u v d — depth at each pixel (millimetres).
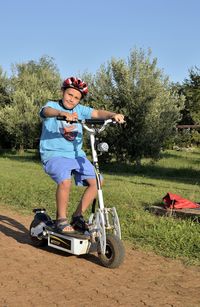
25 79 31734
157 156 21484
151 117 20594
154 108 20594
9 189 11266
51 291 4336
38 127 28250
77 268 5059
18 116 29016
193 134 27531
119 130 20500
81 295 4238
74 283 4570
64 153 5426
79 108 5547
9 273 4867
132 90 20453
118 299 4148
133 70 20703
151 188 12945
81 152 5566
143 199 9961
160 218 7375
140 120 20453
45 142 5469
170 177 18891
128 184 14078
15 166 20891
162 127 20750
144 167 21844
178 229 6617
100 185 5082
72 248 5188
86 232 5188
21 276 4773
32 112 28797
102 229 4980
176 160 26531
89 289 4402
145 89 20422
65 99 5422
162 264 5270
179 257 5543
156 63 20906
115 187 12805
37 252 5723
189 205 7977
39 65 41031
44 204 9281
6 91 33000
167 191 12156
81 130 5535
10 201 9703
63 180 5266
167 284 4590
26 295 4227
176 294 4309
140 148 20734
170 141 23188
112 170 21125
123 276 4809
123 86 20453
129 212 8047
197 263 5305
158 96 20766
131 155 21172
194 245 5953
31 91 30812
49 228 5574
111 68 20969
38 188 11492
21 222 7645
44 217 5902
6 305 3973
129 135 20750
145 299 4160
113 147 21000
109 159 21547
